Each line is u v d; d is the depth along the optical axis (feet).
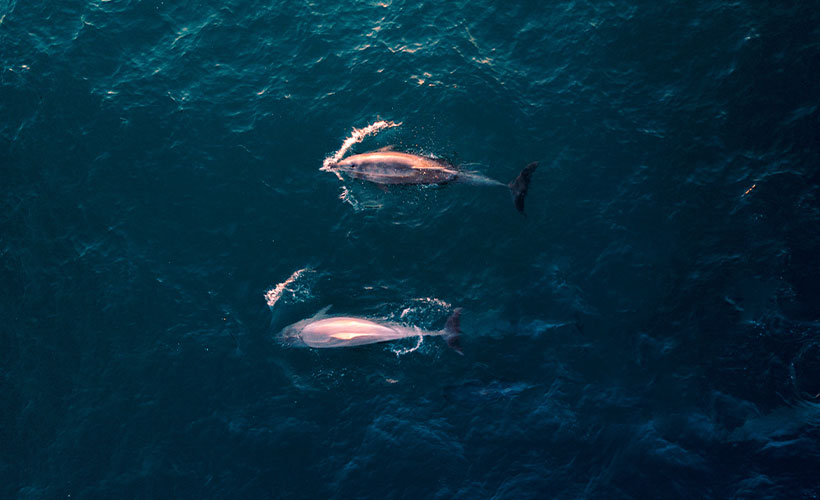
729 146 104.42
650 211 100.27
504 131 108.47
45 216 103.65
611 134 107.65
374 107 111.65
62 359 92.02
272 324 92.79
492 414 84.38
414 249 98.68
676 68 113.39
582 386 86.22
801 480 75.92
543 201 102.12
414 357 89.45
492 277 95.86
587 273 95.61
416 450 81.87
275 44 119.96
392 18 122.42
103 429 86.22
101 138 110.01
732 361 86.22
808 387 83.25
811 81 107.55
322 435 83.92
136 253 99.76
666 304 92.12
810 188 98.63
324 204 103.24
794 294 90.17
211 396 87.76
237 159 107.76
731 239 96.22
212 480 81.51
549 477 79.30
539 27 120.06
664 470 78.64
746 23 115.24
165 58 118.42
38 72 115.96
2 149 109.50
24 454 85.46
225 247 99.96
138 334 93.15
